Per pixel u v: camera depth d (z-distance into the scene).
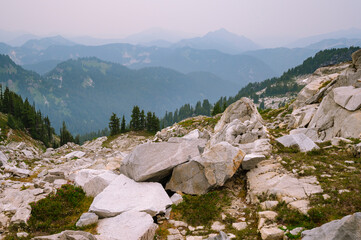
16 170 27.98
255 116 40.56
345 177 15.33
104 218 14.59
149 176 18.25
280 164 18.80
